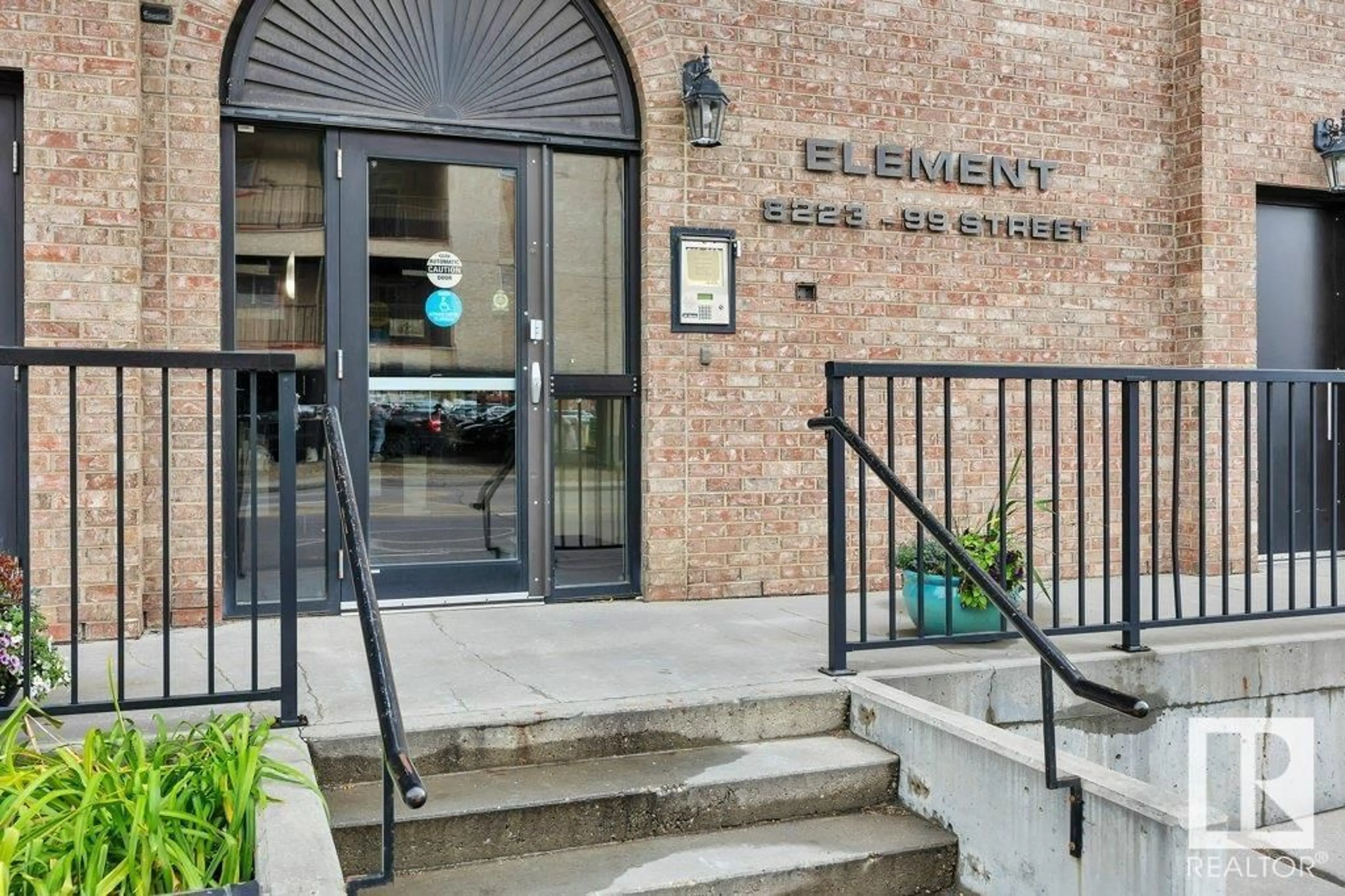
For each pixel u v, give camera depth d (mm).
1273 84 6402
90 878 2234
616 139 5359
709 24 5387
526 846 3039
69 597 4359
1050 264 6078
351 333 4973
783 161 5523
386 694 2428
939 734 3305
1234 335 6305
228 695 3109
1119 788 2734
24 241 4375
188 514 4648
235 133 4820
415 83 5039
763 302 5500
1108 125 6203
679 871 2947
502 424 5230
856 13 5645
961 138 5867
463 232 5160
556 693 3623
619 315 5457
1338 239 6914
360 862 2893
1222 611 4648
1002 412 4211
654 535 5332
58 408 4363
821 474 5613
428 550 5117
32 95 4297
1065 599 5461
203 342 4625
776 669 3975
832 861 3043
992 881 3096
